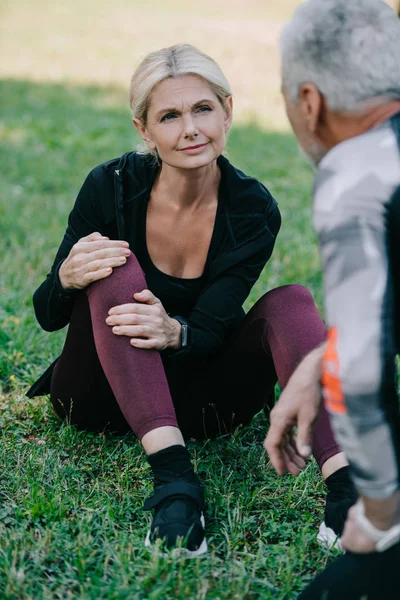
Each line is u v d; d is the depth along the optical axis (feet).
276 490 8.66
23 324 12.82
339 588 5.89
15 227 18.48
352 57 5.41
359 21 5.45
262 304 8.36
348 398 4.99
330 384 5.15
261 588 7.09
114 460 9.21
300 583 7.13
